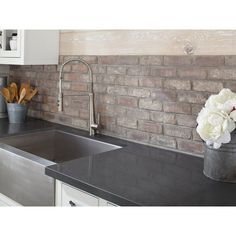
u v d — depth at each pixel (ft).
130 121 6.72
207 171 4.80
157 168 5.15
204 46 5.50
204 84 5.55
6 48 8.09
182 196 4.12
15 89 8.50
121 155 5.78
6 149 6.15
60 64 8.11
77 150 7.23
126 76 6.68
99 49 7.15
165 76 6.06
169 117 6.09
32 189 5.54
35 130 7.45
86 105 7.59
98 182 4.47
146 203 3.89
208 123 4.42
